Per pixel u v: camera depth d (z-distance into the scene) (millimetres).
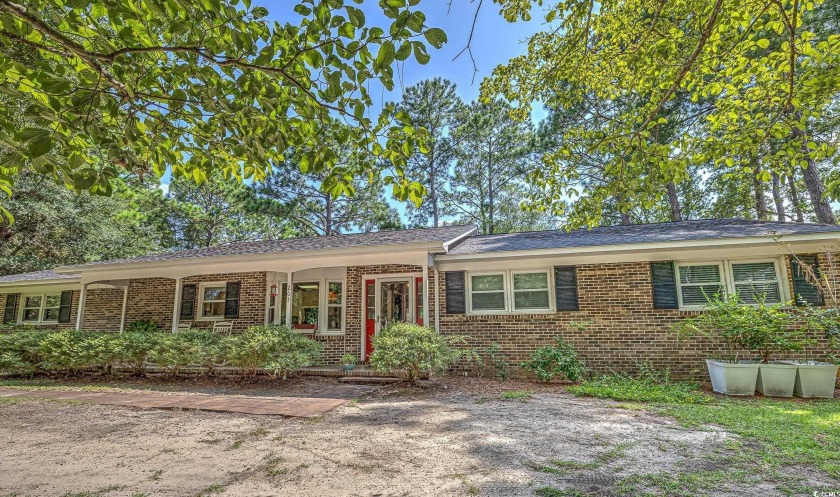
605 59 6055
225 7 2699
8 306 15617
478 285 10336
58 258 19188
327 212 26281
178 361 9547
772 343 7539
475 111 24609
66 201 18406
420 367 8062
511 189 26391
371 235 13859
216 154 3861
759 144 4758
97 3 2672
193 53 3045
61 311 14555
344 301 11539
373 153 3246
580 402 6875
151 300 13305
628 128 4965
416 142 3230
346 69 2820
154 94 3236
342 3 2604
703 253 8891
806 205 19359
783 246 7988
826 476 3615
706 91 5156
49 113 2568
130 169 3020
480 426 5379
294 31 3029
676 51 5191
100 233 19516
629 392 7340
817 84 4113
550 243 10242
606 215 22781
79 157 2961
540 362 8805
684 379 8672
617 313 9234
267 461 4148
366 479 3670
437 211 27125
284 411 6266
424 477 3699
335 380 9273
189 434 5141
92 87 2807
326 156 3305
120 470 3947
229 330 12062
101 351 9930
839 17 11219
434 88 24922
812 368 7219
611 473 3736
